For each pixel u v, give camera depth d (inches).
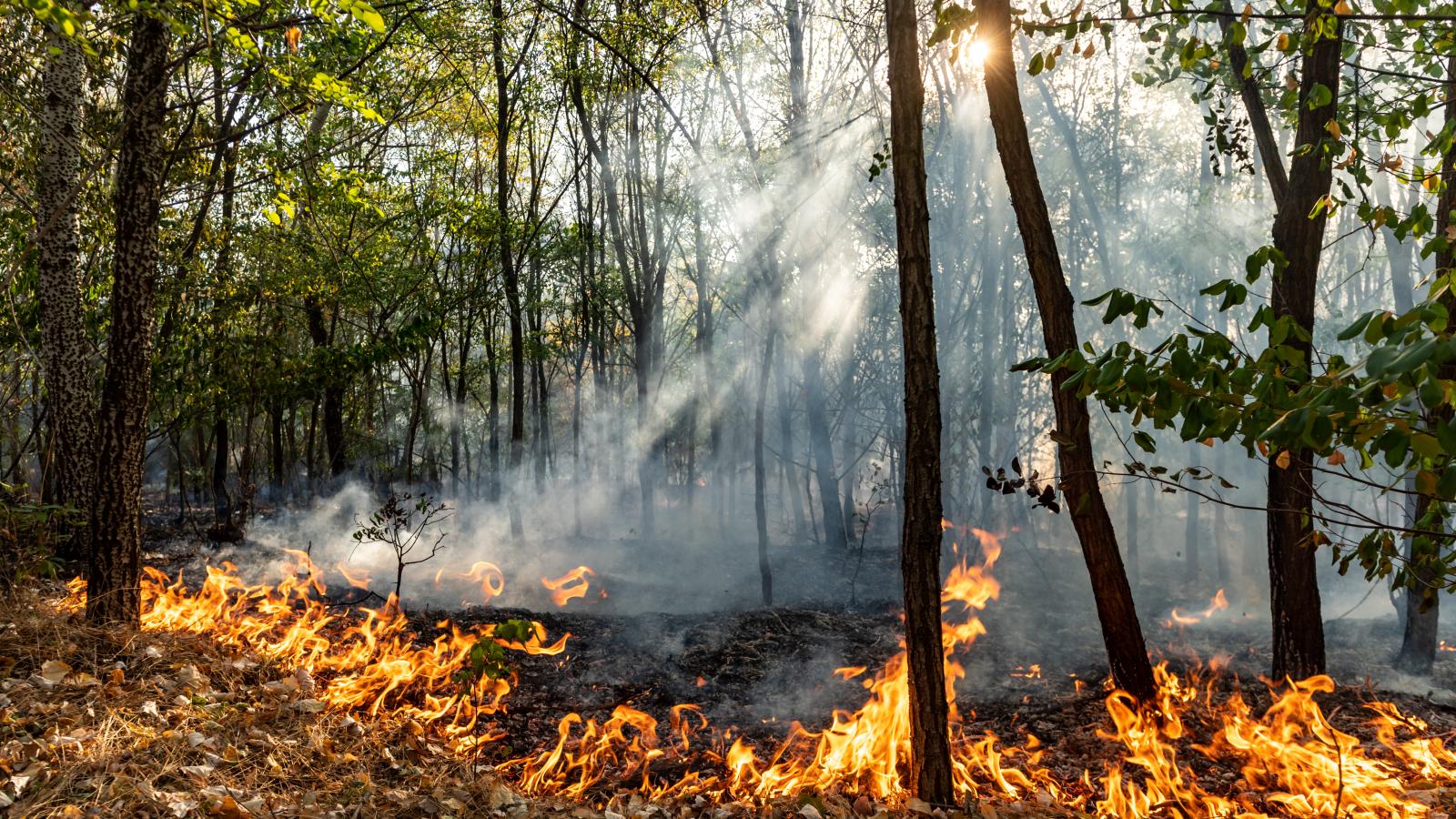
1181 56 193.9
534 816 192.9
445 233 674.2
